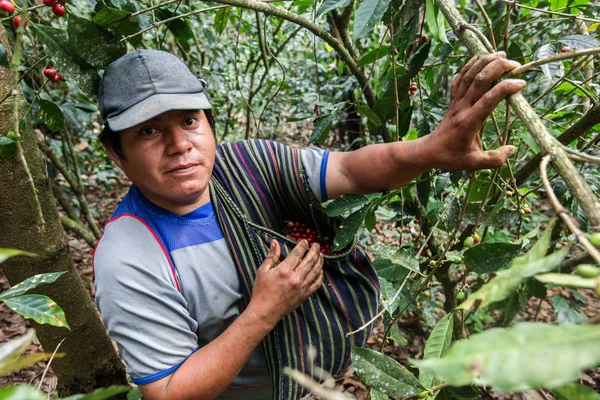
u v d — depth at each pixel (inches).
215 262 44.3
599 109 43.2
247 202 46.6
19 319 112.1
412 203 66.7
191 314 44.6
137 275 40.3
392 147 43.0
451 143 36.6
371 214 55.7
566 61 59.8
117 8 47.1
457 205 51.0
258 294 40.3
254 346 40.1
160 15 60.4
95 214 155.1
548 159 23.8
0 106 45.8
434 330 36.4
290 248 46.4
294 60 190.9
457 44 72.3
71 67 45.0
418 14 47.4
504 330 16.2
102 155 168.6
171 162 40.1
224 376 39.1
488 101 31.6
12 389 13.8
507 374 14.7
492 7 72.7
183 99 39.7
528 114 27.4
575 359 14.6
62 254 53.0
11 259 51.3
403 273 63.7
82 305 55.9
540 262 20.4
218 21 65.2
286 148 51.0
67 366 57.2
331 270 47.0
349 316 45.8
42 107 50.9
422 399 36.2
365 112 58.9
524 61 57.8
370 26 37.3
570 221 20.0
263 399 57.5
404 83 54.1
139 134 40.0
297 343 44.1
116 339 40.7
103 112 41.6
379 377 36.7
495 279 22.1
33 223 49.8
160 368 39.6
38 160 50.1
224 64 132.7
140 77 39.8
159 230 43.2
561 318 68.4
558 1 58.5
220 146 51.1
